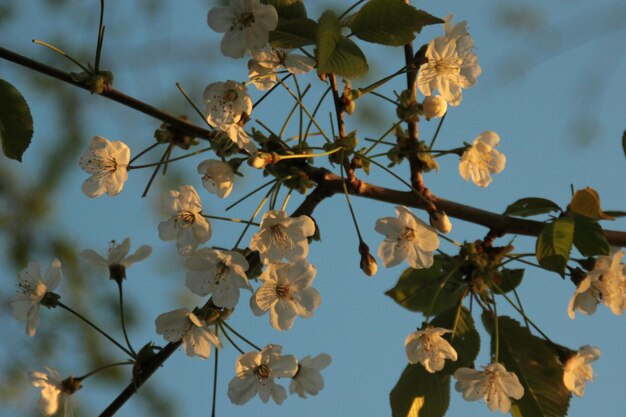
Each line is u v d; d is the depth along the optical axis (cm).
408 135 129
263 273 126
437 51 129
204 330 126
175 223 128
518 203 127
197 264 126
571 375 128
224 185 129
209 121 128
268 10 125
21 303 132
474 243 128
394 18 124
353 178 128
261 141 129
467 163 131
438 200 128
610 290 127
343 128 128
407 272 133
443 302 132
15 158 131
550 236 124
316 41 124
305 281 126
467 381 127
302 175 128
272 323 126
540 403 127
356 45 123
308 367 132
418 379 128
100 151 131
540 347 128
